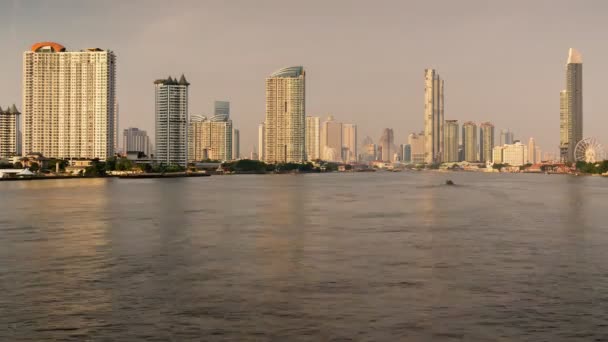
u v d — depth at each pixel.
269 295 58.66
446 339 45.72
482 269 71.44
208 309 53.75
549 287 62.03
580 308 54.00
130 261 76.81
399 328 48.22
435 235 102.38
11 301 56.62
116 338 46.19
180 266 73.38
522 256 80.62
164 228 111.88
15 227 112.69
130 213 142.00
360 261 76.81
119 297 58.06
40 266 73.44
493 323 49.53
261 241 94.81
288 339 45.72
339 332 47.28
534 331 47.59
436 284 63.38
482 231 108.19
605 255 81.44
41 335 46.91
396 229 111.00
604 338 46.06
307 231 107.75
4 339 46.00
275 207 162.50
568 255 81.44
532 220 127.19
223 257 79.81
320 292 59.84
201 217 133.00
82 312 52.91
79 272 69.81
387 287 61.97
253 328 48.31
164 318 51.06
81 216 134.38
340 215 138.88
